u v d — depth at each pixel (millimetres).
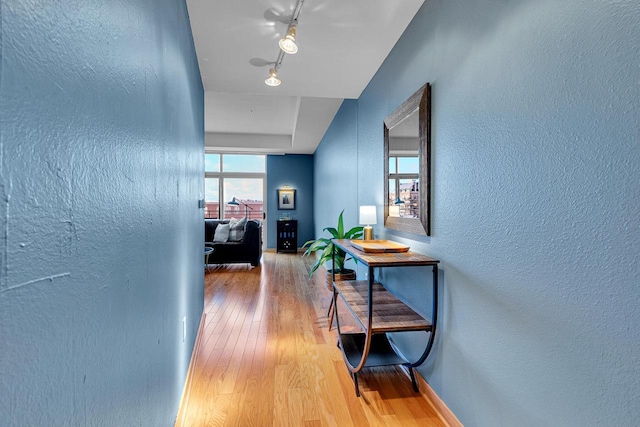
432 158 1640
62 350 479
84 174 543
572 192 862
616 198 750
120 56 702
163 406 1148
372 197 2707
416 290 1835
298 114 4418
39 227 426
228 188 7316
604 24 774
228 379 1889
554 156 918
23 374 394
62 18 477
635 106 709
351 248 2012
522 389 1042
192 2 1698
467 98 1342
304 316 2969
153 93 983
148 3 920
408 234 1955
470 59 1320
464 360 1371
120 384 712
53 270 457
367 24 1913
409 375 1889
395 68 2143
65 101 486
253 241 5340
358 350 2025
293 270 5121
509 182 1099
